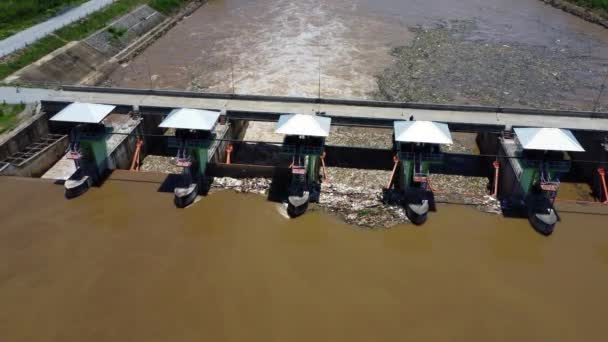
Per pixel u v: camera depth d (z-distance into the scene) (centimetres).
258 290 2995
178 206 3784
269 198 3891
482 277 3128
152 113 4575
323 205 3778
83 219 3619
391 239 3466
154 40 7456
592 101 5622
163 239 3434
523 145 3431
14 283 3025
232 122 4584
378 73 6294
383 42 7331
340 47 7144
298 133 3581
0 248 3309
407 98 5628
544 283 3092
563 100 5641
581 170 4453
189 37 7644
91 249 3319
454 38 7512
